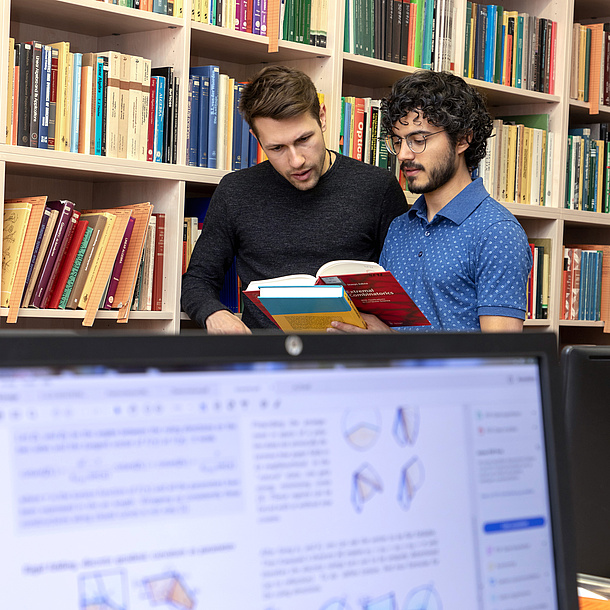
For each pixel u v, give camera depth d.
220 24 2.48
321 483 0.63
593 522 1.20
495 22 3.13
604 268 3.54
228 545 0.59
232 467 0.60
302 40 2.62
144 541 0.56
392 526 0.65
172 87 2.38
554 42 3.37
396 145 2.02
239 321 2.19
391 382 0.67
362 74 2.95
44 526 0.53
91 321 2.22
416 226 2.05
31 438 0.53
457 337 0.70
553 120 3.38
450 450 0.69
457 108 1.91
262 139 2.16
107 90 2.26
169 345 0.57
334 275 1.69
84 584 0.54
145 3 2.32
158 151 2.38
